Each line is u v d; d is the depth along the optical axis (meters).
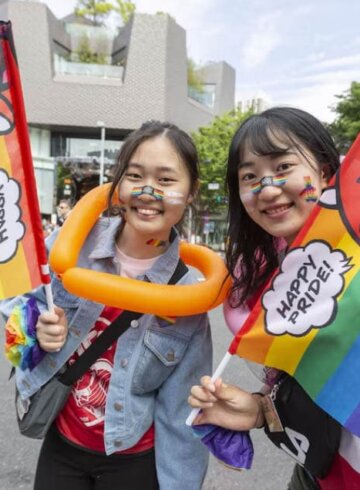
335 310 1.21
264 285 1.50
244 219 1.53
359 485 1.21
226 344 5.11
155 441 1.51
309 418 1.25
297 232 1.37
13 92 1.33
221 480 2.62
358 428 1.15
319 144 1.35
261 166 1.35
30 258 1.39
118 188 1.49
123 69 26.83
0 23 1.28
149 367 1.47
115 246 1.59
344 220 1.23
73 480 1.50
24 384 1.47
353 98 15.09
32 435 1.48
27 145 1.35
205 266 1.69
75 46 28.08
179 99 28.12
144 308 1.40
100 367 1.48
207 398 1.33
